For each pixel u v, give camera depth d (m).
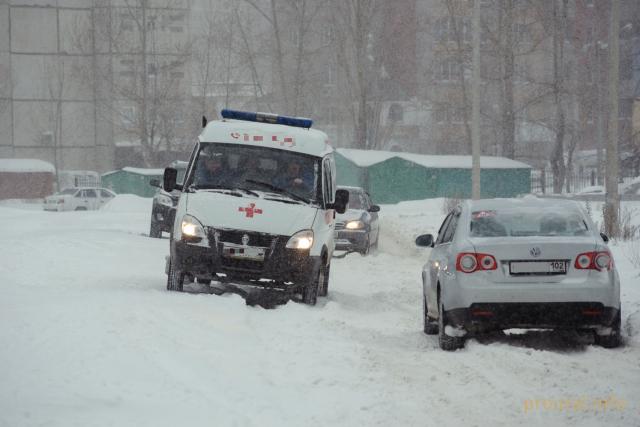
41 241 36.25
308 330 17.42
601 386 12.83
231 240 21.69
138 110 124.12
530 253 16.03
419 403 11.64
